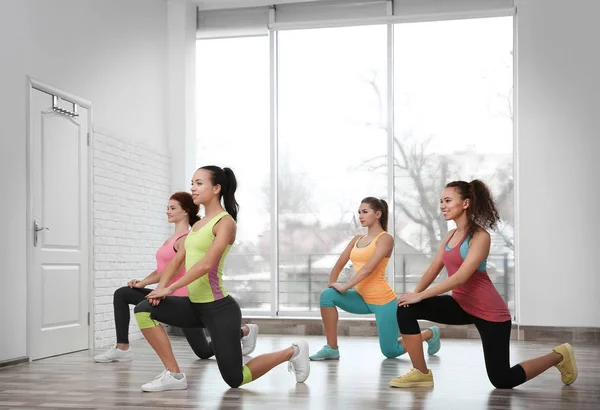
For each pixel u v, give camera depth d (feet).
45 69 18.13
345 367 16.10
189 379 14.28
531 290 23.02
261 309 25.80
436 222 24.85
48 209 18.12
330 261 25.49
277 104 26.20
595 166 22.79
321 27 25.81
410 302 12.64
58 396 12.46
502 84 24.75
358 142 25.57
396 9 25.57
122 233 22.04
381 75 25.54
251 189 26.22
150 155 24.07
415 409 11.23
